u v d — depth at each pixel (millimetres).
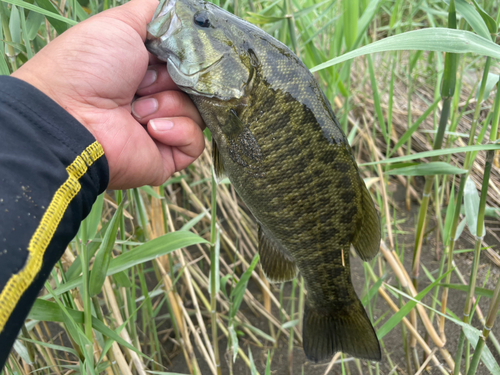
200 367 461
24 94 188
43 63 227
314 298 327
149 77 274
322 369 456
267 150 261
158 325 477
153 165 275
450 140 502
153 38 256
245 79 256
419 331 473
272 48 257
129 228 555
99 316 279
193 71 257
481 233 317
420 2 475
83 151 197
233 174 275
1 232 161
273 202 272
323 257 298
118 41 237
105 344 292
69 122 195
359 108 717
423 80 759
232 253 583
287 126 258
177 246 287
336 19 450
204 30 254
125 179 266
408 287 396
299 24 413
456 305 492
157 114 269
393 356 460
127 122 255
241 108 259
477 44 240
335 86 412
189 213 496
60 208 182
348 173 276
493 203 565
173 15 253
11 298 158
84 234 245
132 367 400
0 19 255
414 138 678
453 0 288
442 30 244
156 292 412
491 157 292
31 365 312
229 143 268
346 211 285
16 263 161
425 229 586
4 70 237
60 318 250
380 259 496
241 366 465
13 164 172
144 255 281
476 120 344
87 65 230
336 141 268
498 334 451
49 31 309
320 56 407
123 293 397
